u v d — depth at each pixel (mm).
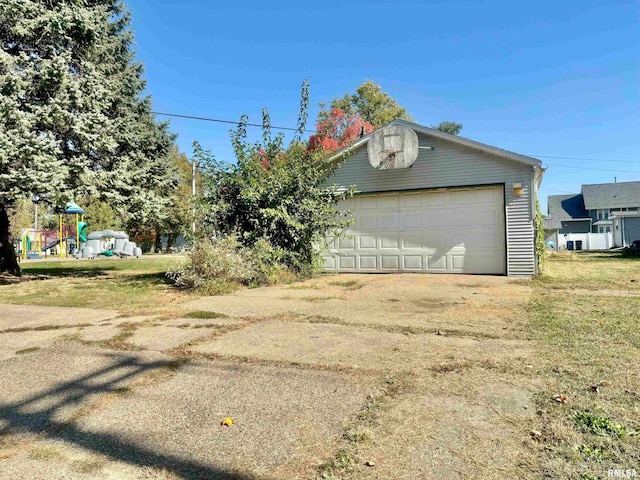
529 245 10117
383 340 4273
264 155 10438
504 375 3154
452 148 10867
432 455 2094
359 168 11805
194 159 10188
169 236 40625
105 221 37344
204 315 5793
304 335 4562
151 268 17141
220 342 4336
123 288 9188
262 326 5051
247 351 3971
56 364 3729
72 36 11445
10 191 9695
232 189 10008
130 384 3201
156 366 3609
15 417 2664
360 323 5090
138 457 2166
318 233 10492
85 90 11125
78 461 2141
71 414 2693
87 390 3096
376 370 3338
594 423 2350
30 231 32688
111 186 11914
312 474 1973
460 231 10867
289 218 9617
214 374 3375
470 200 10781
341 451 2158
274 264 9531
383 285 8734
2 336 4859
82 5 12312
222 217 9859
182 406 2779
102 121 11227
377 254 11648
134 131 14422
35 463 2125
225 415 2629
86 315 6023
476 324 4902
